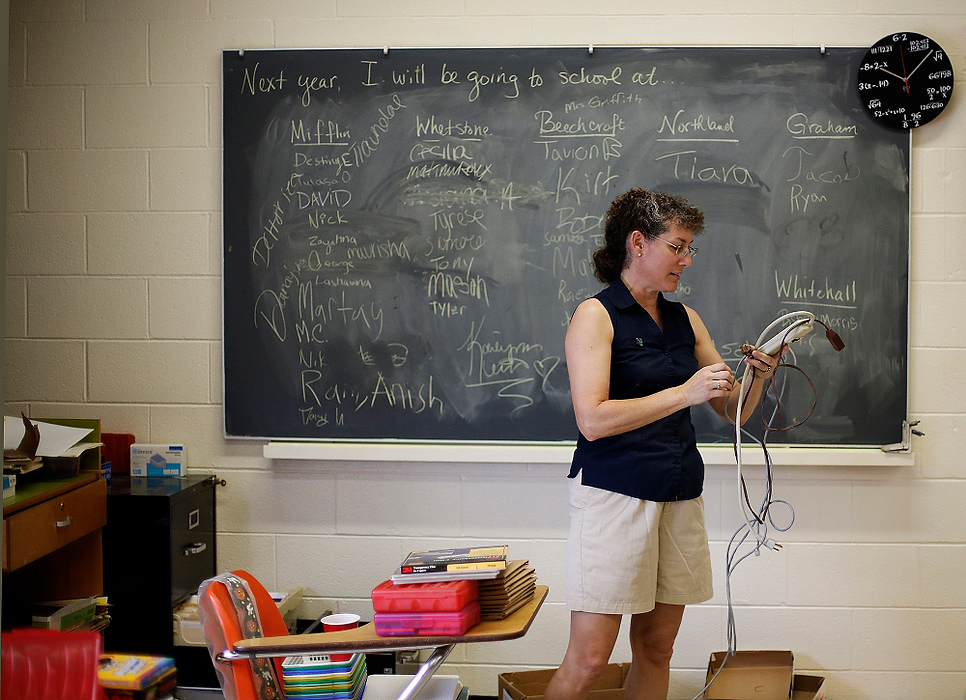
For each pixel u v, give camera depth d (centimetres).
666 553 193
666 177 265
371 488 273
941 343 262
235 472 277
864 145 262
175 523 246
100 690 139
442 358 271
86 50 275
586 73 266
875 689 265
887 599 264
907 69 258
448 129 269
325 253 272
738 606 266
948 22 260
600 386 186
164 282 276
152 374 278
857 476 264
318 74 271
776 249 264
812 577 265
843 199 263
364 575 274
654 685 205
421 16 269
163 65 274
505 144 268
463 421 270
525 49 266
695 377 179
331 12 270
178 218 276
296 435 273
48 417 279
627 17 265
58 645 140
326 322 273
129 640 244
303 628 272
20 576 244
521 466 270
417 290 271
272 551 276
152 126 275
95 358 278
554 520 269
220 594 159
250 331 273
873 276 262
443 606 145
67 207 277
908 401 262
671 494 188
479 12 268
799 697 258
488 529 271
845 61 262
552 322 268
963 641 263
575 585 189
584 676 190
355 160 271
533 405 269
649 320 195
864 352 263
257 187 272
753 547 265
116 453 276
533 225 268
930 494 263
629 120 265
